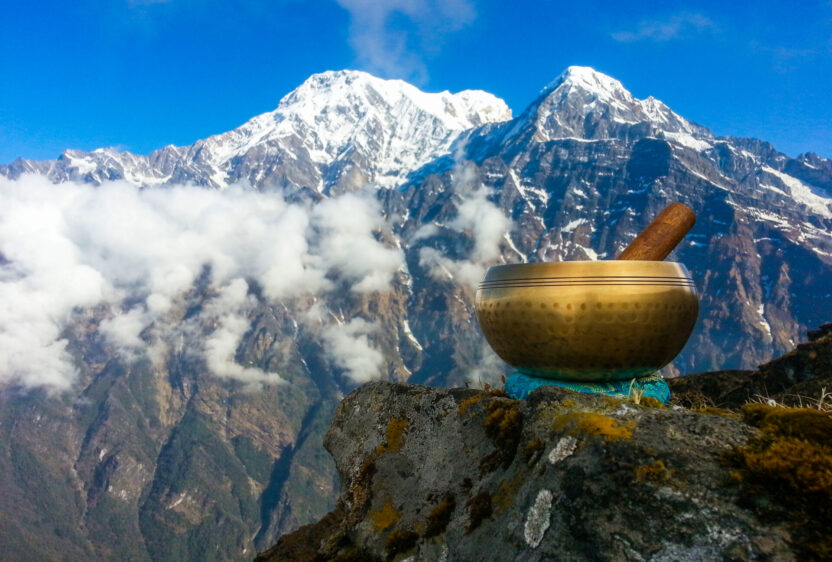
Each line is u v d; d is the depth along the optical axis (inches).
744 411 82.7
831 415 75.3
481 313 128.2
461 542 96.2
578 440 81.4
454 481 112.0
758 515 62.1
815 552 56.3
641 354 112.3
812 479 60.4
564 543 70.0
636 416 83.0
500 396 128.1
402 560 108.7
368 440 139.7
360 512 127.9
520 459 93.2
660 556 62.7
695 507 65.4
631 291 108.3
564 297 109.8
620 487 71.2
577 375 116.1
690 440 74.7
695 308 119.1
